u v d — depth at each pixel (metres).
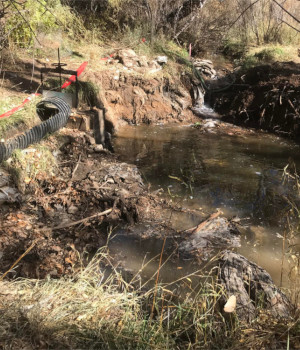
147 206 5.49
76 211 5.21
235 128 9.29
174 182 6.43
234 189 6.29
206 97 10.44
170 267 4.40
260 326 2.99
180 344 2.97
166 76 9.95
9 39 8.59
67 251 4.47
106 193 5.55
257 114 9.54
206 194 6.10
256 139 8.63
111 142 8.06
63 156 6.36
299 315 3.03
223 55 13.01
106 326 3.02
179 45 11.96
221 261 3.74
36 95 7.06
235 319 3.00
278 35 12.70
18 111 6.39
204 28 12.35
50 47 9.60
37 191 5.40
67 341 2.85
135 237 4.89
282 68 10.38
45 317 3.01
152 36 11.16
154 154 7.56
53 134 6.48
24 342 2.80
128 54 10.13
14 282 3.45
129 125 9.17
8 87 7.51
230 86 10.43
